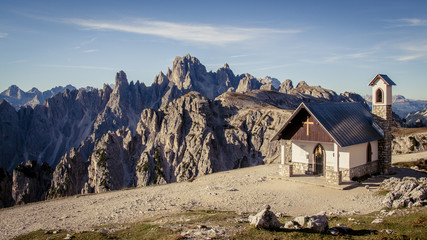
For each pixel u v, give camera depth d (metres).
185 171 168.00
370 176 48.03
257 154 172.62
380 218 25.73
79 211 39.44
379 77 50.72
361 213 30.59
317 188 42.81
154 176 170.88
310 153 49.53
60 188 155.38
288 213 32.84
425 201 28.12
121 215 35.28
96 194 51.81
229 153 175.38
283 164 50.62
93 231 27.19
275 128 176.50
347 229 21.64
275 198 39.22
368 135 48.19
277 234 20.34
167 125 195.00
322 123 44.56
